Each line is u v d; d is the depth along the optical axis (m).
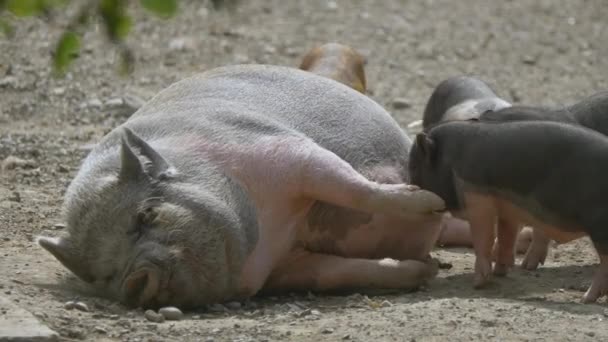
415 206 26.95
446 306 25.08
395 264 27.27
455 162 27.44
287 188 26.91
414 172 28.53
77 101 47.91
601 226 25.23
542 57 62.50
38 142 41.62
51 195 35.56
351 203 26.98
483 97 36.31
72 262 25.33
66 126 44.75
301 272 27.48
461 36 65.94
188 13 65.56
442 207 27.11
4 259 28.50
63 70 16.59
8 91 48.78
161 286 24.45
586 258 31.44
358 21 67.94
